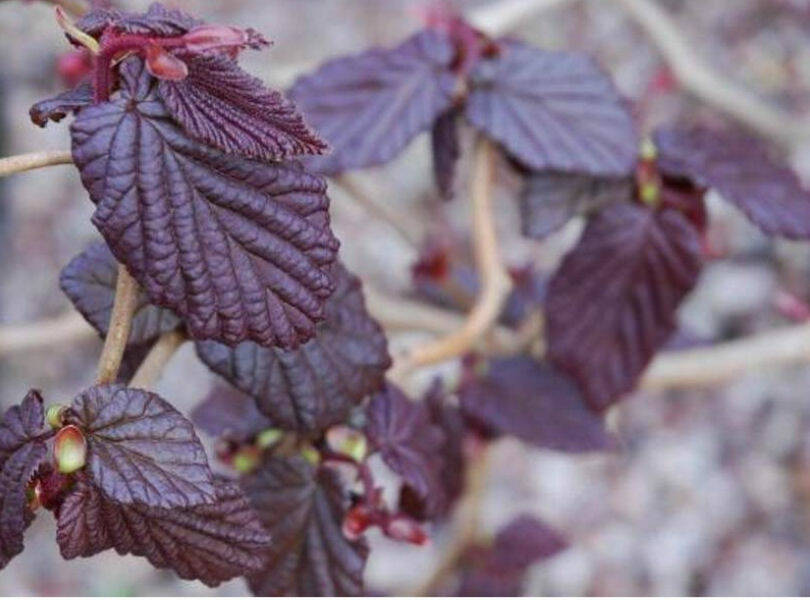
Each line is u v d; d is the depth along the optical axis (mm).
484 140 542
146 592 1431
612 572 1423
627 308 517
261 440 449
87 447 332
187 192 329
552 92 515
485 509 1468
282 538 432
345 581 433
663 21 1048
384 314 715
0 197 1793
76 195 1851
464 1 1575
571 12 1811
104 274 404
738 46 1760
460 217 1586
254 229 333
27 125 1802
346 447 436
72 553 335
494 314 532
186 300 330
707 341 677
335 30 1898
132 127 327
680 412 1560
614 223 512
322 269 337
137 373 398
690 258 512
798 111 1660
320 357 417
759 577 1402
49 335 709
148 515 342
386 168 1658
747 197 509
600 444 544
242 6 1949
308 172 338
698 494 1479
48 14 1257
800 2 1774
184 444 331
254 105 326
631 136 508
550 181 521
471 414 546
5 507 336
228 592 1424
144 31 327
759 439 1521
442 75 511
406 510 451
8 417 339
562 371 520
